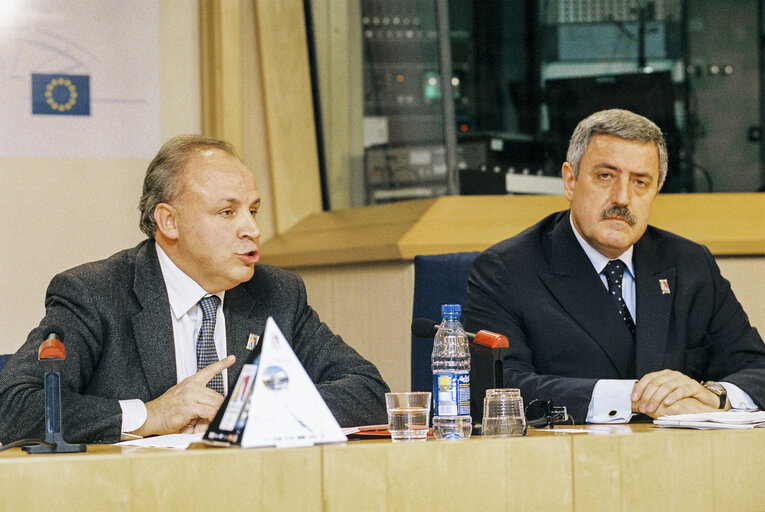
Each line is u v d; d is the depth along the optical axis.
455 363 2.89
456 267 3.90
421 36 5.53
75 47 5.43
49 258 5.38
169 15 5.64
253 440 2.11
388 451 2.07
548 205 5.49
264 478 2.00
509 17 5.51
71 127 5.42
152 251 3.28
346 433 2.59
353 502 2.05
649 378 3.11
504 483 2.15
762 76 5.65
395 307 5.26
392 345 5.27
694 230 5.35
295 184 5.92
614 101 5.62
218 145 3.25
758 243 5.27
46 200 5.37
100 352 3.09
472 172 5.50
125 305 3.17
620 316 3.61
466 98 5.48
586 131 3.63
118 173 5.51
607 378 3.56
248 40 5.85
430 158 5.55
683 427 2.66
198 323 3.23
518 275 3.68
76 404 2.70
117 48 5.52
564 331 3.59
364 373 3.28
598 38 5.59
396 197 5.68
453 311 2.91
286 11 5.89
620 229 3.53
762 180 5.68
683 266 3.76
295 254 5.68
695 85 5.64
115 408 2.71
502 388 2.65
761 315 5.30
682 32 5.62
